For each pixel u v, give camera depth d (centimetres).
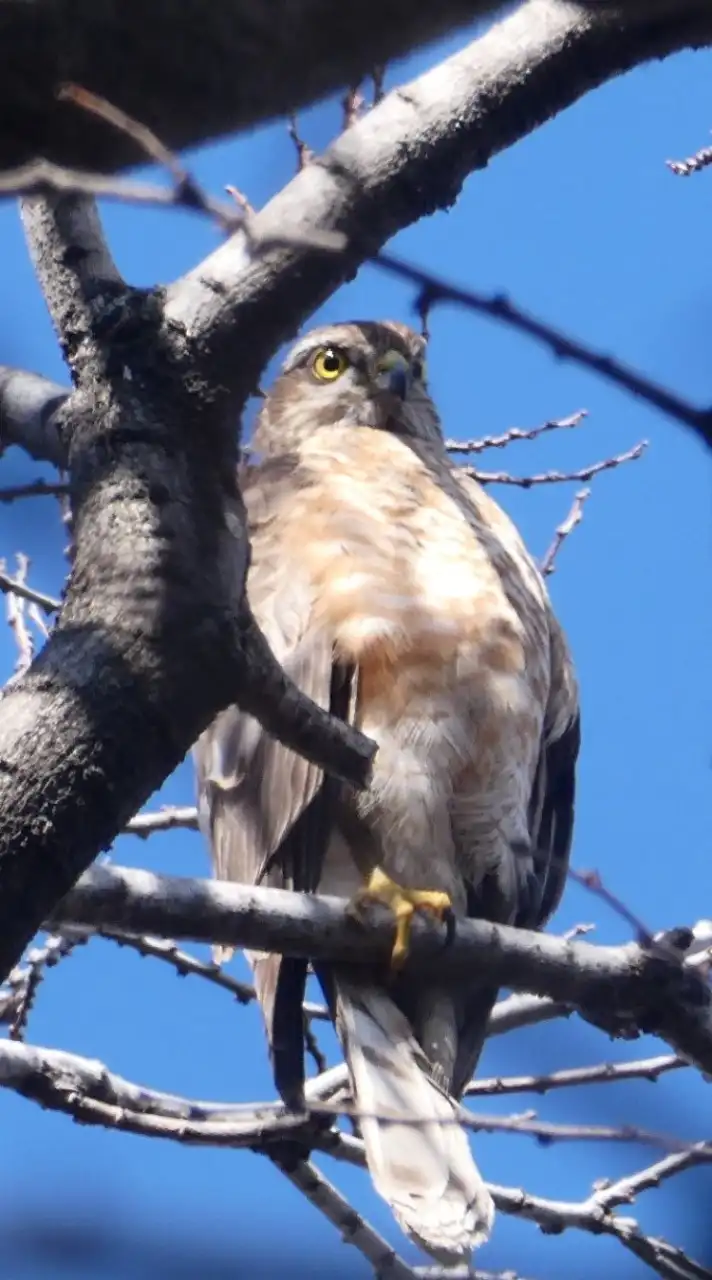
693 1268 752
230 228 328
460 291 333
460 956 727
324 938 666
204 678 486
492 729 954
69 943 810
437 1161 754
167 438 499
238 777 930
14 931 451
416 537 986
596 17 515
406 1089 800
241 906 625
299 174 515
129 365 505
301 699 512
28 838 455
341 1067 873
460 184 523
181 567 486
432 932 725
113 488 496
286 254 500
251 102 427
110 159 433
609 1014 709
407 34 418
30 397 564
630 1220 762
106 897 585
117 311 509
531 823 1016
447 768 945
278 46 413
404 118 516
